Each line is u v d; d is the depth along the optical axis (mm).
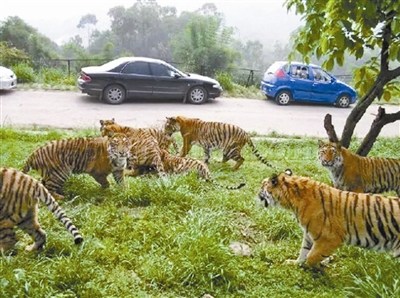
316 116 18016
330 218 5203
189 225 6109
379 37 7191
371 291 4914
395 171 7105
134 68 17500
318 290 5145
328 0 6488
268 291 5074
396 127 17375
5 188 5223
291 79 19406
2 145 10305
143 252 5734
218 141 10039
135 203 7238
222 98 19938
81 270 5039
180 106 17828
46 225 6102
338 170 7012
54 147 7180
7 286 4621
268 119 16859
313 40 6742
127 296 4832
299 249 6051
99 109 16359
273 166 10180
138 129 8984
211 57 25141
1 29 30047
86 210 6637
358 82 7898
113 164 7391
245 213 7109
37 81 19828
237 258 5578
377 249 5234
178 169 8656
